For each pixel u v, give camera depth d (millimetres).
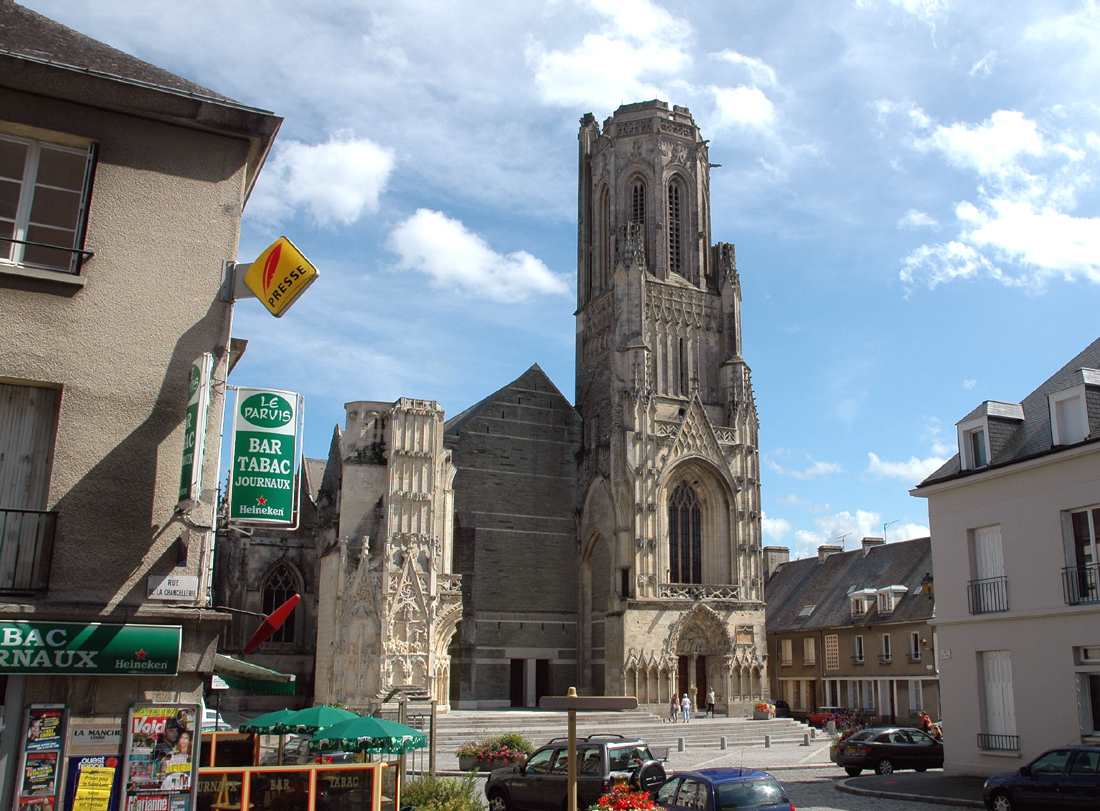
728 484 74812
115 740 16438
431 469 64000
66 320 17562
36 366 17188
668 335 79625
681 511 74500
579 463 79625
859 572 79875
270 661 67000
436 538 63406
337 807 19000
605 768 25203
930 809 28438
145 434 17766
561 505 78125
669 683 68500
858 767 39875
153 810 16406
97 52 19531
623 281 78250
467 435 75938
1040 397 37406
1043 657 32500
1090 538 32000
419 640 60781
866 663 72562
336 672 60000
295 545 69500
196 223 19016
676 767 43219
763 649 72688
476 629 72125
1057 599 32344
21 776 15633
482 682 71312
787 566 93750
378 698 58500
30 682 16047
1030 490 33938
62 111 18203
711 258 85438
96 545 17000
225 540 67500
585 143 91438
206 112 19109
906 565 74688
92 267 17938
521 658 73250
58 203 18234
